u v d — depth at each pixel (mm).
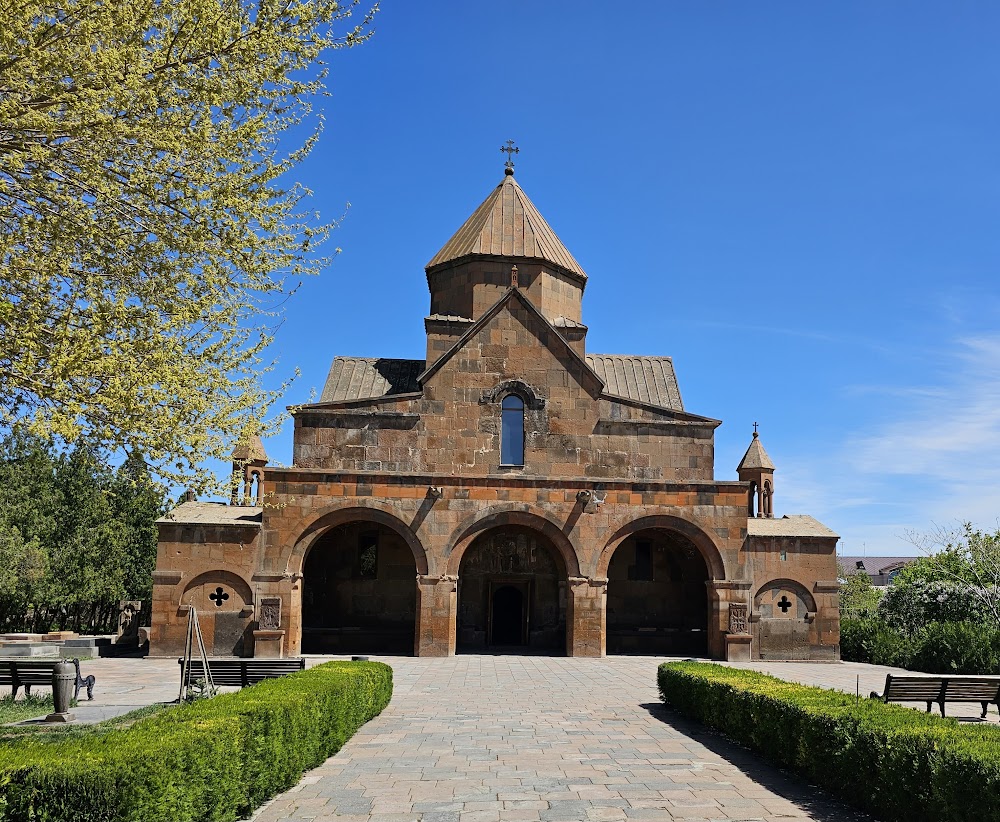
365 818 9289
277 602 26922
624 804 9891
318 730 11758
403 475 27656
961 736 9117
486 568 31047
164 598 27328
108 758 7133
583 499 27938
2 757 7160
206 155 11938
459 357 28766
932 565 34844
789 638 29109
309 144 13086
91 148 11250
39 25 10461
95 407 11055
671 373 35031
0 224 11492
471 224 35094
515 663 25812
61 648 28562
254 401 13250
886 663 28312
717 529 28500
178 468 12188
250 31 11742
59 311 11531
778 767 11961
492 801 9977
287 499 27422
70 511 42281
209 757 8297
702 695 15117
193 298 12336
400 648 29422
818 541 29609
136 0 10922
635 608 31094
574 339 32594
